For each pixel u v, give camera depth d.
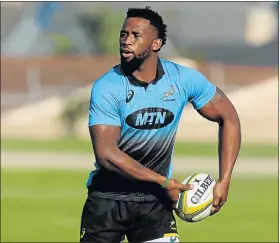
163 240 21.20
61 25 199.25
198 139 118.06
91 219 21.48
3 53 196.75
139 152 20.86
